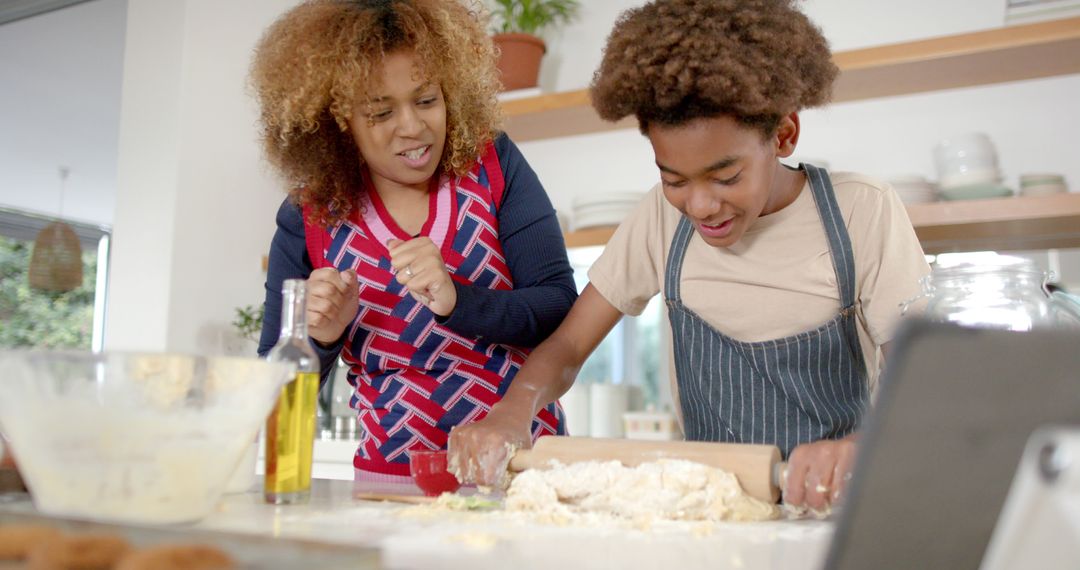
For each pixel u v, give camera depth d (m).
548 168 2.95
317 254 1.47
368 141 1.34
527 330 1.34
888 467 0.45
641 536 0.77
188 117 2.71
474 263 1.43
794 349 1.20
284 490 0.97
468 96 1.42
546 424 1.41
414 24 1.28
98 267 5.43
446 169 1.46
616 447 0.99
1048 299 0.97
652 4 1.09
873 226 1.18
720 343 1.26
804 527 0.84
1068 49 2.18
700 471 0.89
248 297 2.91
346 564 0.51
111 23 3.40
